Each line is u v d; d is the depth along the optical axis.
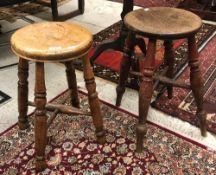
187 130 1.31
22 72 1.13
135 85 1.57
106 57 1.92
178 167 1.11
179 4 2.77
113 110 1.43
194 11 2.59
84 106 1.45
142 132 1.13
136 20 1.11
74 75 1.30
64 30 1.08
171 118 1.38
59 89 1.60
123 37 1.65
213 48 2.04
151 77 1.08
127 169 1.11
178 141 1.24
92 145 1.22
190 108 1.44
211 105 1.47
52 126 1.31
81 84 1.63
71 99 1.38
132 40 1.25
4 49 2.03
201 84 1.17
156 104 1.46
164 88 1.55
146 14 1.18
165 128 1.31
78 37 1.03
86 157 1.17
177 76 1.70
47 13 2.65
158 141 1.24
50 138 1.25
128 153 1.18
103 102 1.49
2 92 1.58
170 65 1.41
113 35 2.21
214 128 1.31
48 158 1.16
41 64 0.96
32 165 1.13
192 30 1.03
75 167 1.12
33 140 1.25
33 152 1.18
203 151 1.18
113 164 1.13
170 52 1.37
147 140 1.24
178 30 1.02
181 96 1.54
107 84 1.66
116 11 2.71
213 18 2.51
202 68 1.79
